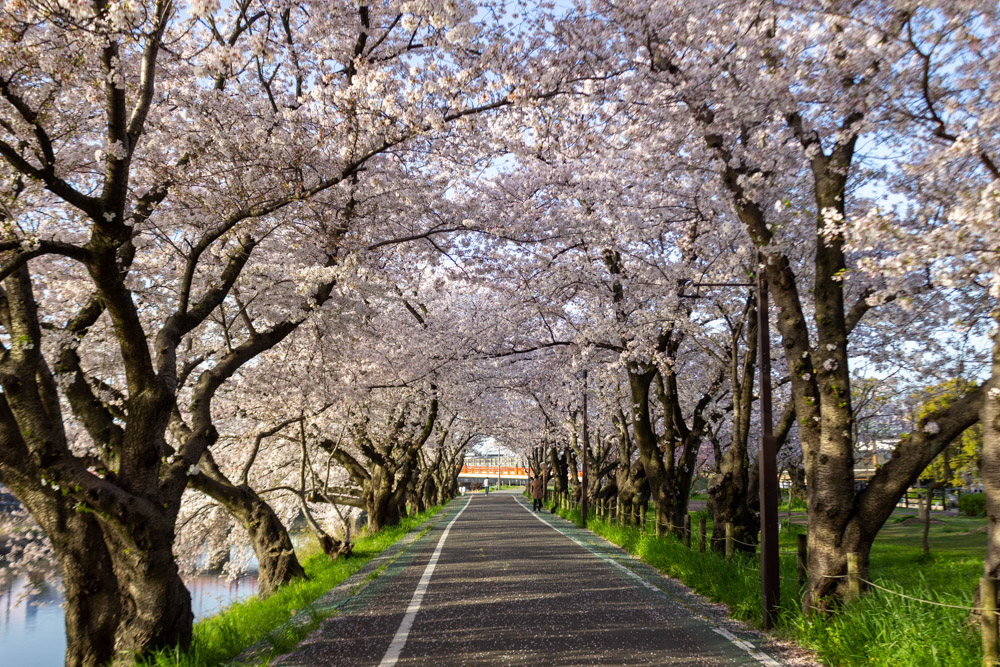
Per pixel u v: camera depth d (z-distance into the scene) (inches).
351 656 274.1
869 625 258.2
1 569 666.2
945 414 292.5
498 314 708.7
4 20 270.1
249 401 668.7
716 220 527.8
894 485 298.5
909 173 347.6
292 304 520.4
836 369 317.7
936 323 557.9
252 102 383.2
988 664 211.3
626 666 249.4
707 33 373.7
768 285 355.6
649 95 422.3
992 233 238.8
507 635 304.0
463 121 384.2
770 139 393.7
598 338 665.0
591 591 422.0
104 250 261.7
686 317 602.5
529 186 559.8
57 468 261.6
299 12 400.5
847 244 280.4
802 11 362.0
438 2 323.3
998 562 250.5
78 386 342.0
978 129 308.7
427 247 554.9
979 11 313.9
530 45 401.7
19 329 278.8
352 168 347.6
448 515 1411.2
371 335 624.1
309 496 893.2
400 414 928.9
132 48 360.2
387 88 358.3
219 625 335.9
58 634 743.1
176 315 322.0
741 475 598.5
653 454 667.4
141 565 270.2
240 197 350.9
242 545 904.3
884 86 346.3
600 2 397.1
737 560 446.6
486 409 1140.5
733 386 581.6
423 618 347.3
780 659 258.7
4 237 270.8
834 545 305.4
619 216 528.4
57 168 365.1
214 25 374.9
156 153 384.5
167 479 293.3
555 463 1685.5
